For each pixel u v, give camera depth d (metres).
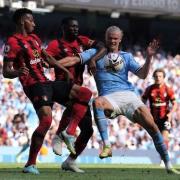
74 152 15.72
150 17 60.47
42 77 15.52
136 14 59.50
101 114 15.76
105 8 55.78
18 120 37.16
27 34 15.73
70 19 17.08
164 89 26.16
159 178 13.08
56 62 15.80
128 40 62.41
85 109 15.77
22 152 34.22
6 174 14.20
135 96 16.11
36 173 14.91
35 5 46.50
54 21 61.31
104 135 15.70
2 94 42.19
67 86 15.79
